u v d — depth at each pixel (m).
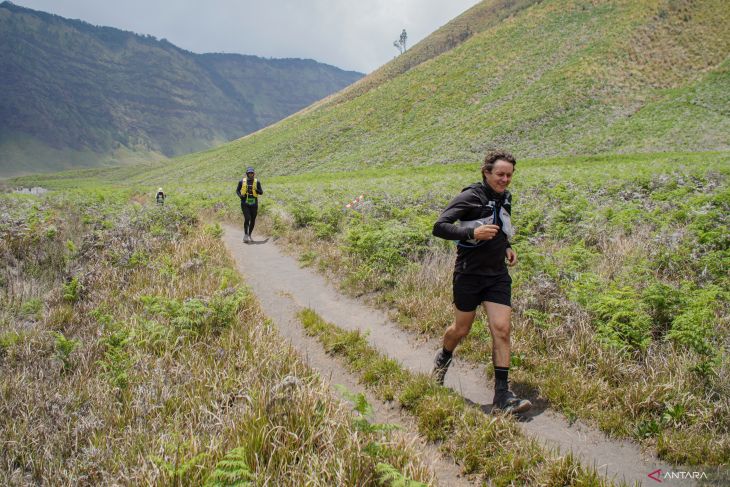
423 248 8.35
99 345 4.96
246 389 3.89
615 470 3.12
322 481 2.79
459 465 3.30
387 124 82.38
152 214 12.73
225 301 5.82
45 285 7.45
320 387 3.85
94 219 11.92
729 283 5.88
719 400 3.58
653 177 14.50
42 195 22.08
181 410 3.80
